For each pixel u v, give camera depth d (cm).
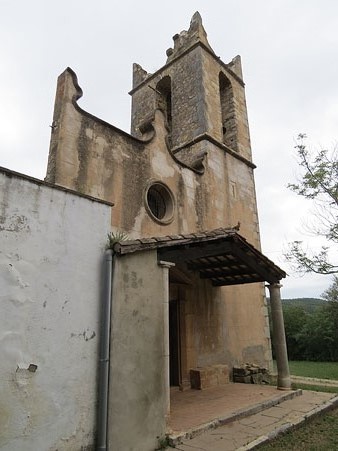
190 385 905
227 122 1483
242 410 657
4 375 369
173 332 958
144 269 549
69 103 786
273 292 904
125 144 889
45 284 426
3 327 378
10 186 416
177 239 601
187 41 1475
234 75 1561
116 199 823
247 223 1290
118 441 446
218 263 934
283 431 566
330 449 505
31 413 383
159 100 1555
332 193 1497
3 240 397
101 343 468
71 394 425
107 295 483
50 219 449
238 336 1118
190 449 488
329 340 2811
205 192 1123
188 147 1259
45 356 408
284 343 880
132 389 481
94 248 496
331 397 805
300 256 1519
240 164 1366
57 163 727
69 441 411
